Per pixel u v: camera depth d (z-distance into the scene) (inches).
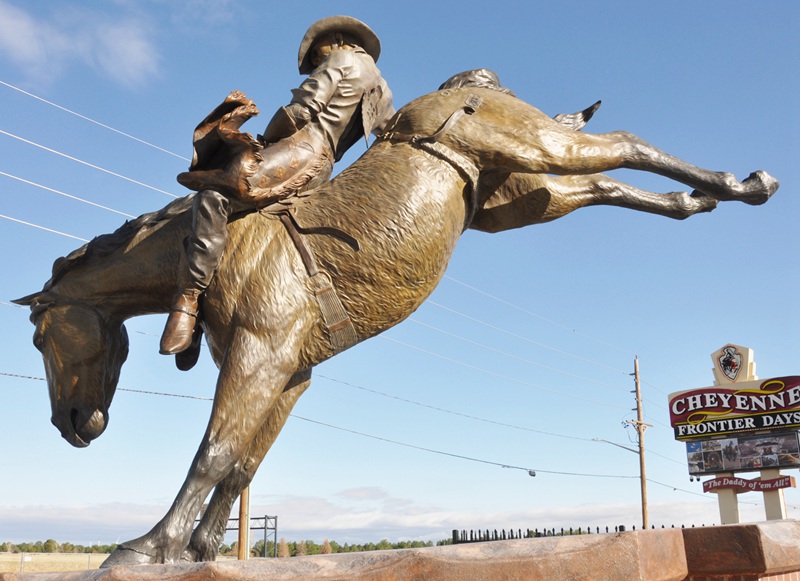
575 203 201.9
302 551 602.5
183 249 160.2
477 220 201.6
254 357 151.7
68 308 172.1
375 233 162.7
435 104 184.7
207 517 169.0
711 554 124.9
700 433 743.7
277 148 166.9
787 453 697.0
